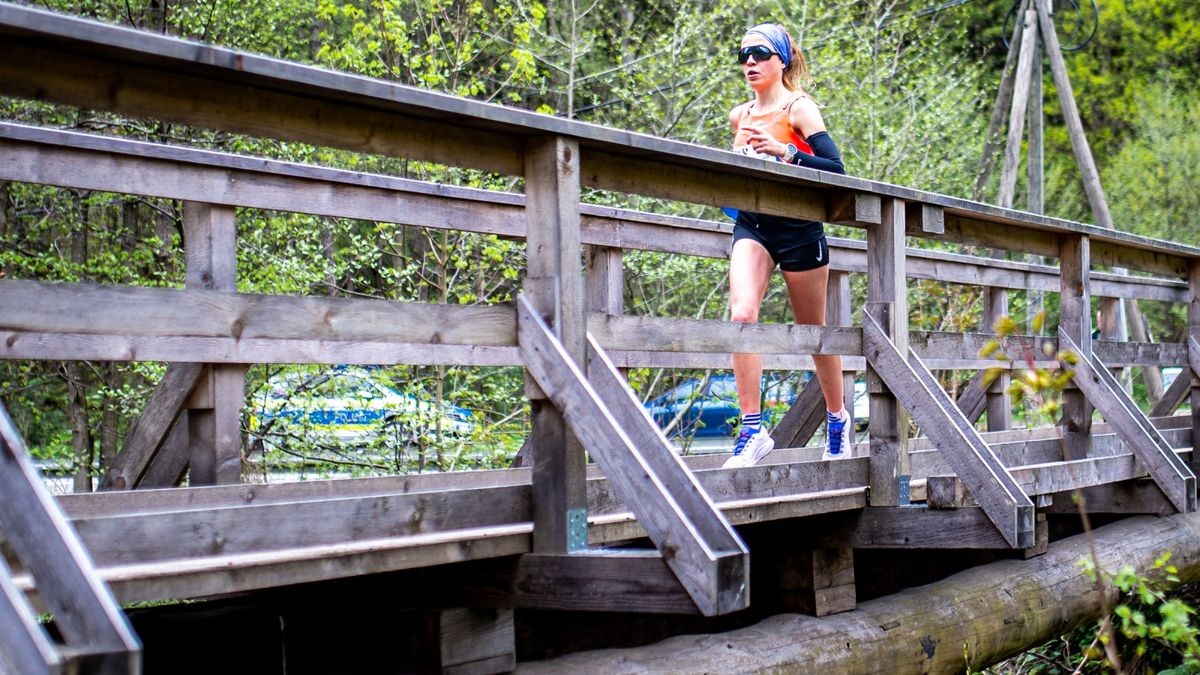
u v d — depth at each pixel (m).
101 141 4.62
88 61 2.77
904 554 6.43
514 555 3.72
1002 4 25.58
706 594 3.32
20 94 2.66
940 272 8.23
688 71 13.17
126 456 4.79
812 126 5.19
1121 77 26.73
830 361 5.36
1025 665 7.68
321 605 4.13
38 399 12.41
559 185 3.65
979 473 4.95
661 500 3.41
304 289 9.37
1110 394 6.64
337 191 5.28
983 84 23.92
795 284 5.32
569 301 3.67
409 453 9.11
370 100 3.18
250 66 2.88
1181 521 7.74
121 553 2.81
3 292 2.63
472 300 9.41
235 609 3.99
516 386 10.54
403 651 3.81
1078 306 6.76
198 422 4.73
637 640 5.29
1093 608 6.45
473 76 10.02
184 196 4.82
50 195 10.91
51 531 2.20
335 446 9.16
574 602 3.60
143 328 2.82
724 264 11.95
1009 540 4.86
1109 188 22.45
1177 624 3.96
